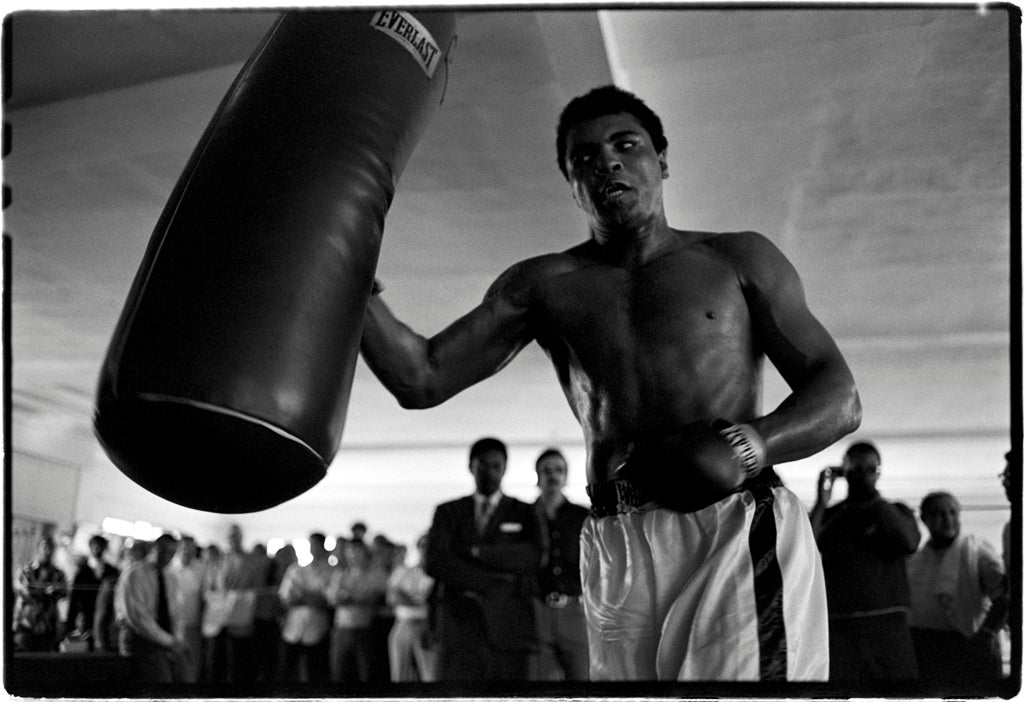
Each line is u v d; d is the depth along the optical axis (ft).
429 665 10.77
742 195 17.03
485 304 6.39
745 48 12.50
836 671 9.85
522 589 10.38
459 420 32.94
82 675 13.67
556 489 10.85
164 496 5.52
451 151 15.39
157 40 12.53
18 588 16.46
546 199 17.13
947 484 34.68
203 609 17.58
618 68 12.83
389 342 6.09
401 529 38.27
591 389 6.03
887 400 30.68
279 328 5.24
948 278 20.97
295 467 5.34
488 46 12.37
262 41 6.47
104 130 14.65
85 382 28.25
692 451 5.07
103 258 19.83
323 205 5.60
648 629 5.52
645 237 6.18
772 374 24.84
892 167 15.99
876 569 9.92
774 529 5.48
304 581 17.16
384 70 6.15
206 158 5.75
